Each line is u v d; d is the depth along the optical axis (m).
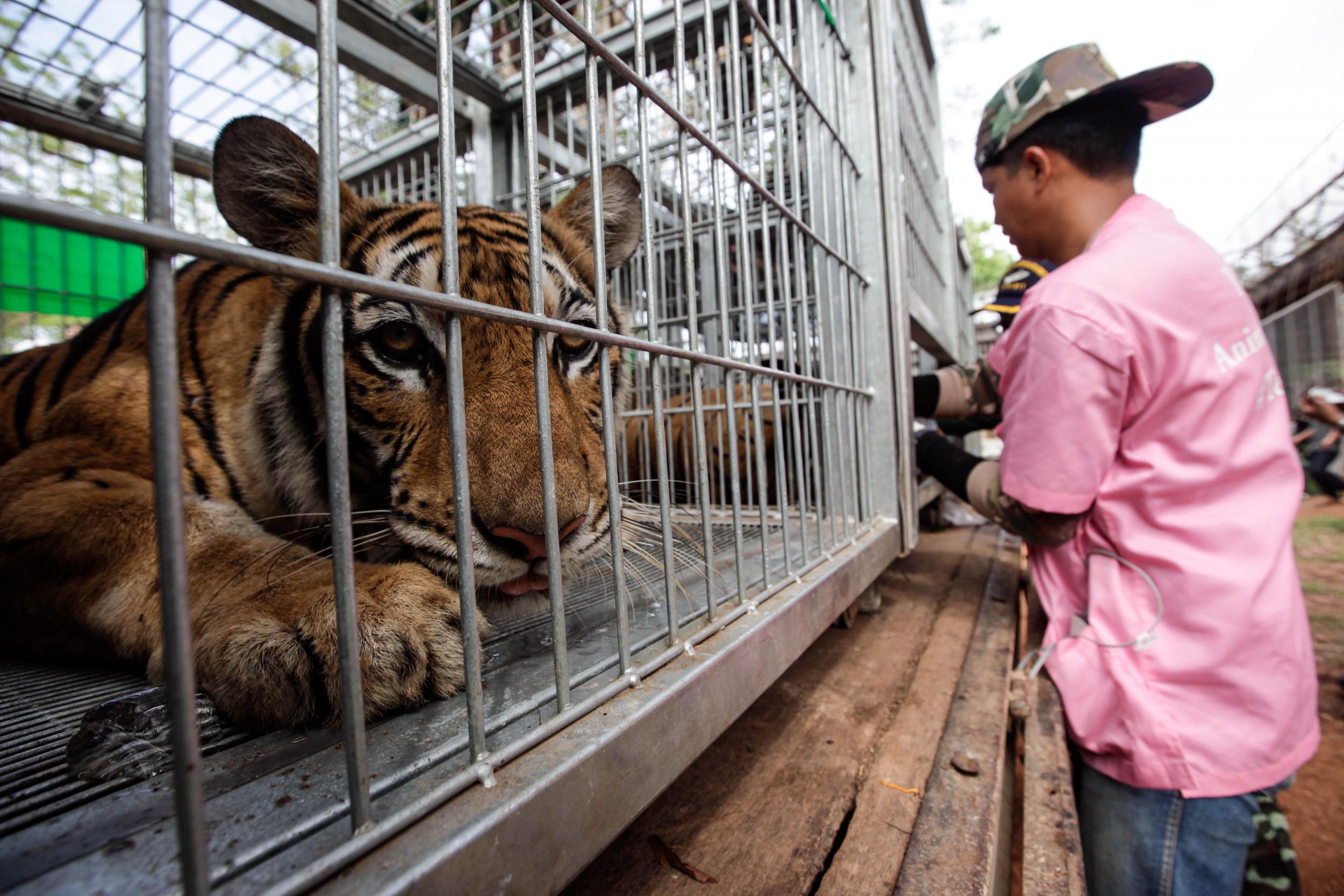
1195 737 1.62
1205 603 1.65
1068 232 2.13
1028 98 2.06
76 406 1.53
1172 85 1.87
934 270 5.18
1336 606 4.57
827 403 1.81
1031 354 1.84
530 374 1.31
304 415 1.49
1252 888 1.72
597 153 0.84
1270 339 12.45
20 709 1.06
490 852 0.59
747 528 2.29
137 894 0.53
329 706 0.84
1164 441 1.76
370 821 0.56
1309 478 9.29
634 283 3.31
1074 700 1.85
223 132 1.29
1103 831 1.83
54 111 2.72
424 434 1.27
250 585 1.11
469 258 1.39
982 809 1.24
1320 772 2.79
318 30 0.52
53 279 2.98
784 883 1.06
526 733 0.76
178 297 1.83
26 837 0.63
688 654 1.03
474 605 0.66
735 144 1.36
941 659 2.01
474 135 3.39
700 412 1.09
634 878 1.07
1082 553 1.97
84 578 1.25
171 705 0.42
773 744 1.53
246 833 0.60
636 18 0.95
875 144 2.37
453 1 2.83
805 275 1.72
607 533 1.29
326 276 0.51
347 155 3.73
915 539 2.61
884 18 2.47
